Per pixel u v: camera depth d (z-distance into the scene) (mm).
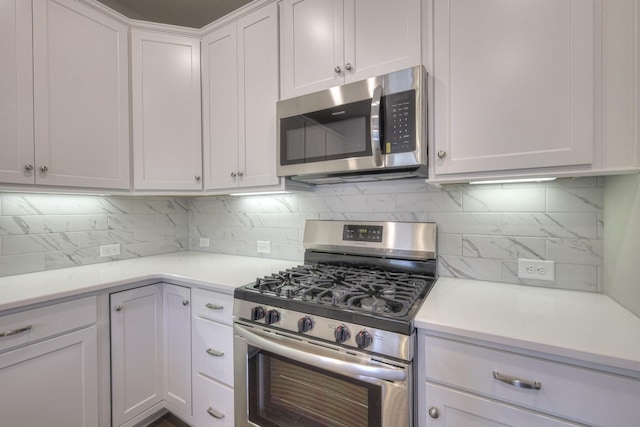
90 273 1648
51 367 1290
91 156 1632
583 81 939
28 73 1409
